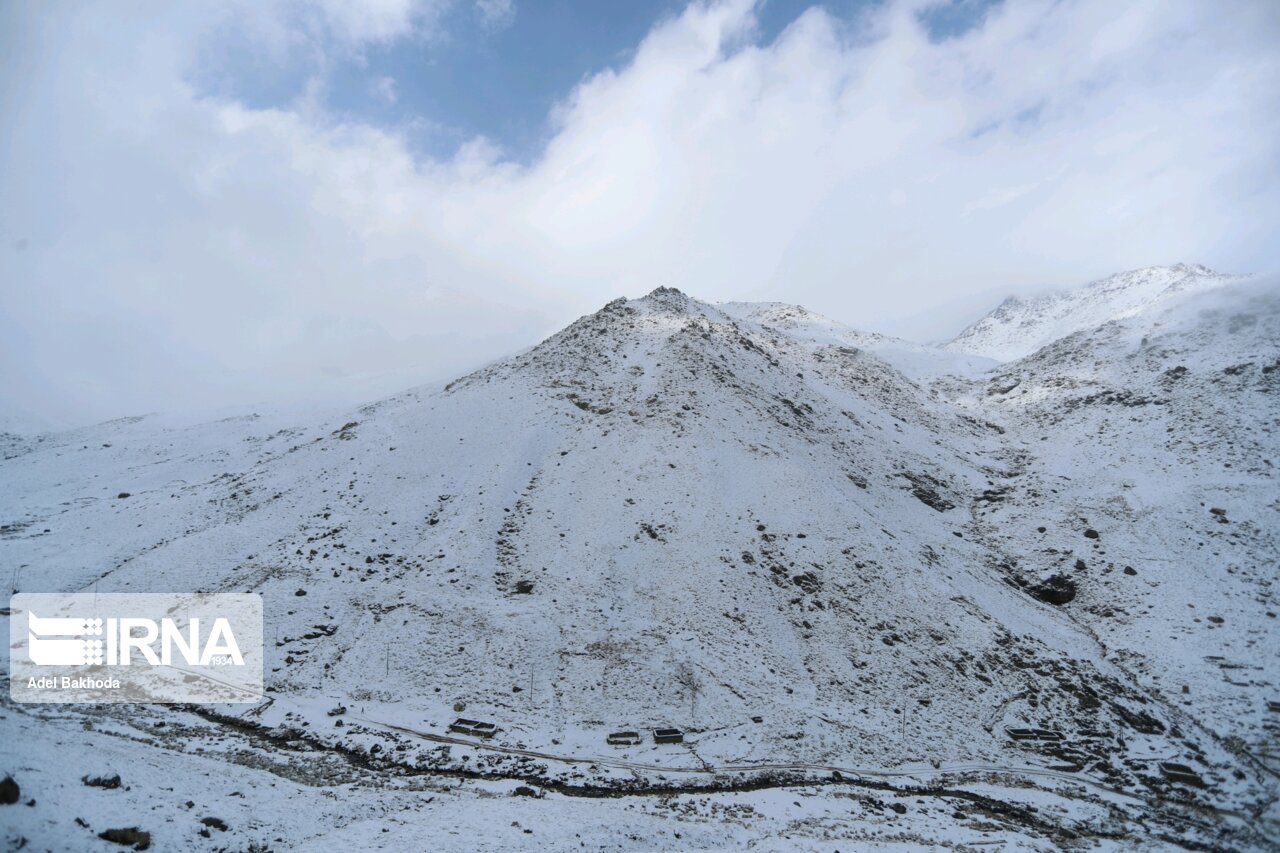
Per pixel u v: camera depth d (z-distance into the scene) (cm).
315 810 2291
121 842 1731
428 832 2138
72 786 1942
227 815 2073
